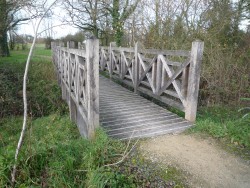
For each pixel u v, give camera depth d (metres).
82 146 2.93
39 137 4.45
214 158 2.63
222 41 7.41
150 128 3.42
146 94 5.66
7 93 7.64
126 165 2.45
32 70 9.36
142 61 5.30
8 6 8.30
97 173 2.23
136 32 8.69
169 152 2.76
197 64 3.53
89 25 12.66
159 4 7.88
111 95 5.52
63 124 5.12
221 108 4.81
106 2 11.17
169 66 4.32
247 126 3.31
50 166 2.59
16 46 18.62
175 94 4.10
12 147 2.82
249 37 6.75
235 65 5.47
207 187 2.11
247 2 7.69
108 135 3.09
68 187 2.38
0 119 6.64
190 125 3.57
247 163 2.53
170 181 2.21
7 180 2.38
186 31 7.77
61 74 6.76
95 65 2.87
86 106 3.25
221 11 7.84
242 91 5.17
